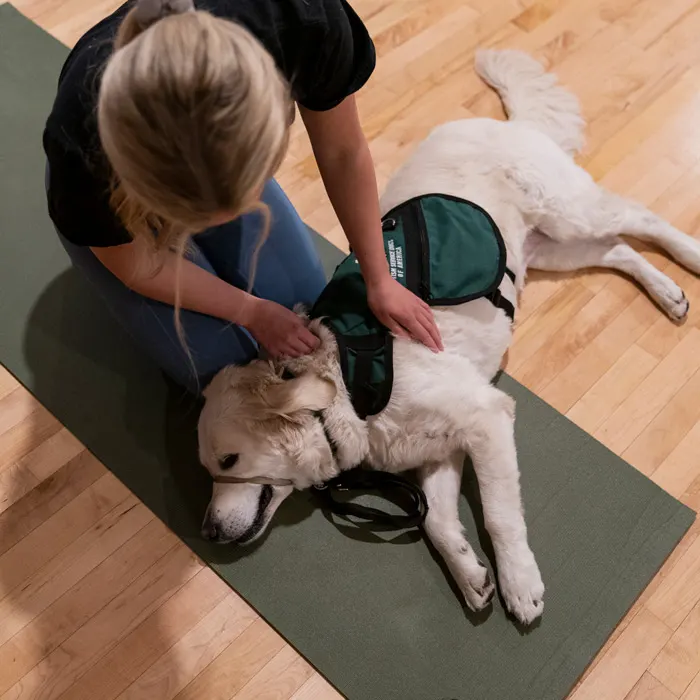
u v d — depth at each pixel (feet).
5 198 5.90
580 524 4.58
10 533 4.71
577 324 5.33
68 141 2.85
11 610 4.47
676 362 5.17
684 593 4.40
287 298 4.84
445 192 4.65
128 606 4.48
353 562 4.53
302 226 4.83
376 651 4.27
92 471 4.90
